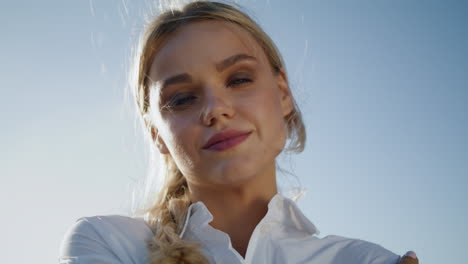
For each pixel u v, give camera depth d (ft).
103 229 5.21
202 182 5.01
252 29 5.70
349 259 5.45
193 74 5.13
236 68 5.19
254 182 5.13
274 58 6.02
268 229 5.26
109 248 5.11
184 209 5.57
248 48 5.46
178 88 5.19
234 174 4.83
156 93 5.36
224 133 4.84
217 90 5.07
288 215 5.44
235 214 5.25
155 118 5.49
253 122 4.99
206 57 5.17
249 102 5.03
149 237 5.40
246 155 4.87
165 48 5.35
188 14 5.48
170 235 5.15
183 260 4.87
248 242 5.28
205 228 5.14
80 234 5.19
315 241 5.52
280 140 5.23
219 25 5.41
